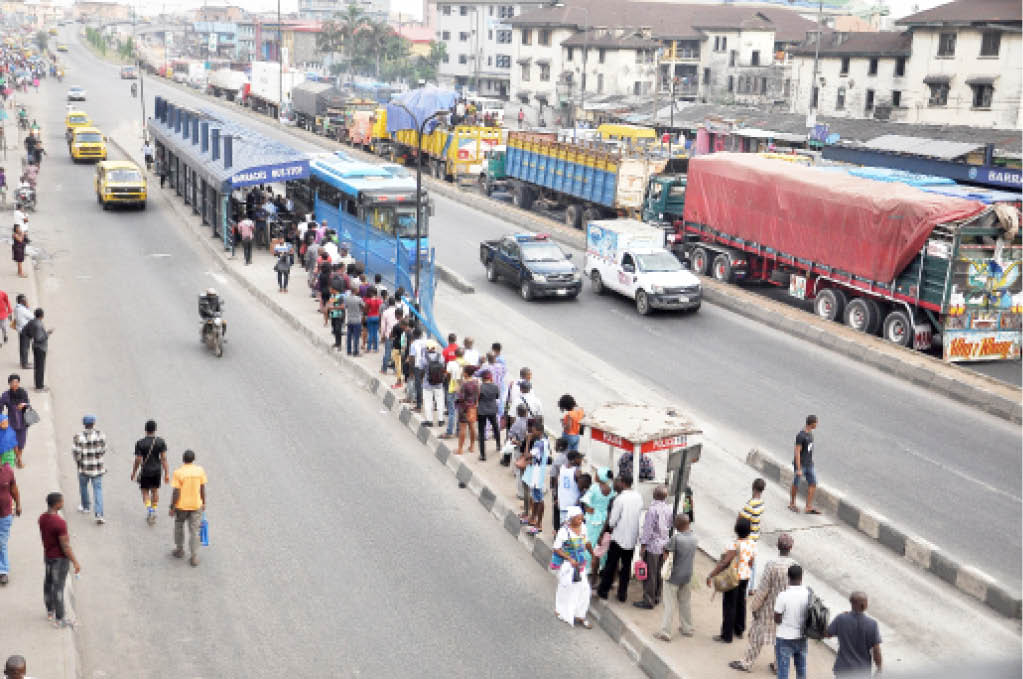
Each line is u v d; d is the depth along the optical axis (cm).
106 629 1213
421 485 1716
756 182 3109
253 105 9219
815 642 1233
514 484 1681
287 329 2753
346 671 1143
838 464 1859
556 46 10494
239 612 1268
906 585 1402
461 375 1886
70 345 2484
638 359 2528
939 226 2461
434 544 1491
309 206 4000
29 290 2986
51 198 4856
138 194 4550
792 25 10319
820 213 2834
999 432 2077
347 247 3212
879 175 2927
